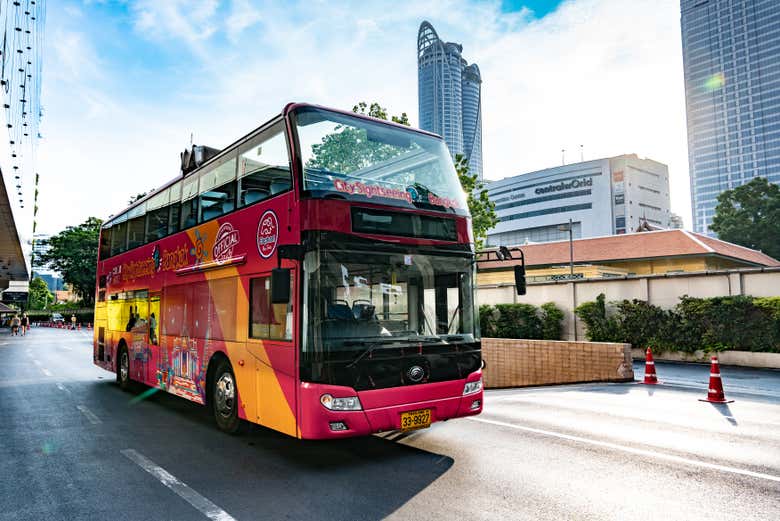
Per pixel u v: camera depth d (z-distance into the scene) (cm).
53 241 6088
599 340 1852
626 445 649
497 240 14075
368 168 630
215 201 802
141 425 811
